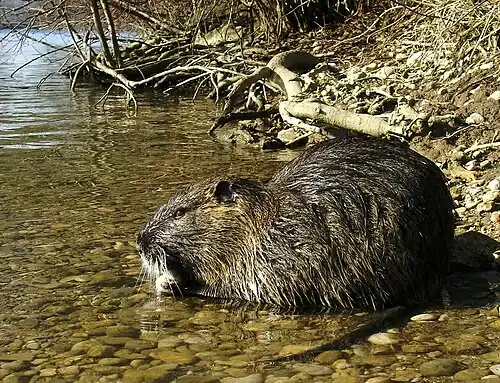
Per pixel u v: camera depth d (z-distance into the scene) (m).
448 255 1.20
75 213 1.63
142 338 1.04
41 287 1.22
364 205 1.13
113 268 1.31
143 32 5.04
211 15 4.41
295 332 1.05
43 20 4.92
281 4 4.17
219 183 1.19
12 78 4.59
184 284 1.23
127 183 1.91
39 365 0.96
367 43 3.55
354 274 1.12
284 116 2.51
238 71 3.56
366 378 0.90
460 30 2.49
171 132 2.71
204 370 0.94
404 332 1.03
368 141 1.21
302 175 1.19
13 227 1.53
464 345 0.98
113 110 3.31
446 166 1.84
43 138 2.58
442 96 2.25
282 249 1.15
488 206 1.49
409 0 2.94
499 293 1.16
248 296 1.18
